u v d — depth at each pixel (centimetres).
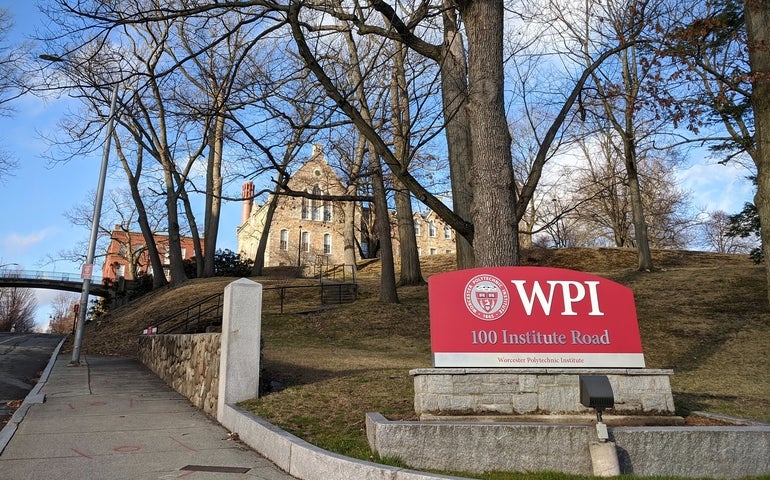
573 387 589
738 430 516
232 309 775
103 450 584
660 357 1423
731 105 1573
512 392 581
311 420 642
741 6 1286
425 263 3778
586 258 3412
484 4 805
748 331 1602
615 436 501
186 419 777
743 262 3334
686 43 1058
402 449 493
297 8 784
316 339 1748
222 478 487
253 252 6138
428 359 1365
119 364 1622
